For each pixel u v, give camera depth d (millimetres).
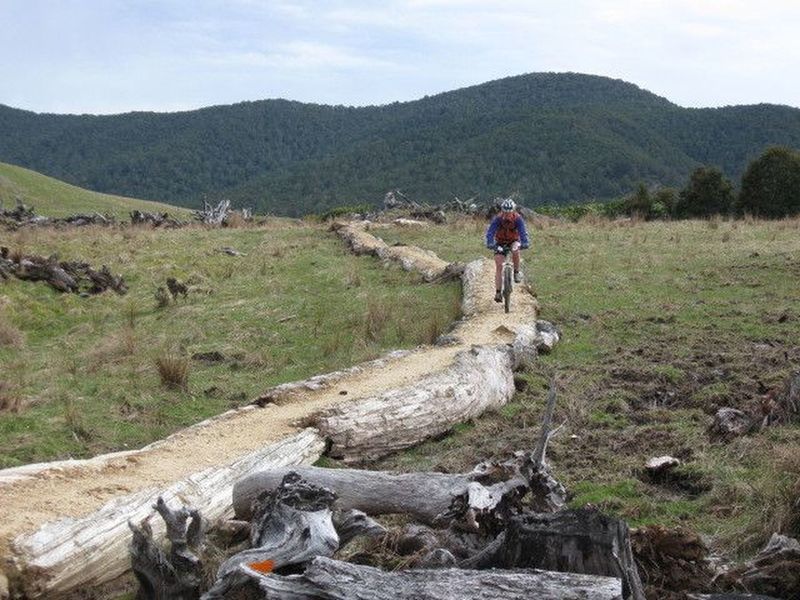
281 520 5504
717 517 6648
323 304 17531
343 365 12773
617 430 9133
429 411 9320
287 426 8625
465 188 147125
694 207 43125
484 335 13195
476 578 4320
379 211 41188
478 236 28641
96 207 69438
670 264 20344
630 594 4539
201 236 30453
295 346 14367
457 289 18703
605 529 4660
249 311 17094
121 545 6082
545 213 42031
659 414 9477
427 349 12477
